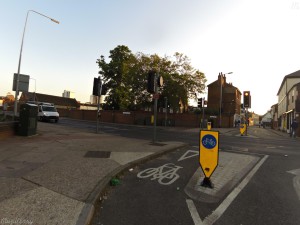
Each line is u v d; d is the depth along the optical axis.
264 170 7.59
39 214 3.55
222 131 28.39
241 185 5.90
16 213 3.54
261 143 15.53
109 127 25.88
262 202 4.80
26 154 7.37
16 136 11.24
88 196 4.30
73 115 51.31
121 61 44.31
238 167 7.85
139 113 39.69
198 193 5.22
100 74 45.22
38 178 5.12
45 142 10.02
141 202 4.61
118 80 44.91
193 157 9.21
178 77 35.47
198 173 6.89
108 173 5.84
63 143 10.06
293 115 29.36
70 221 3.39
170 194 5.11
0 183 4.70
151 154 8.62
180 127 34.62
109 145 10.30
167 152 9.88
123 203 4.52
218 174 6.85
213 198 4.95
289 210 4.42
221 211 4.30
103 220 3.81
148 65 36.31
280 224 3.86
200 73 37.12
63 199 4.11
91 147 9.49
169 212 4.20
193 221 3.88
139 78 36.22
